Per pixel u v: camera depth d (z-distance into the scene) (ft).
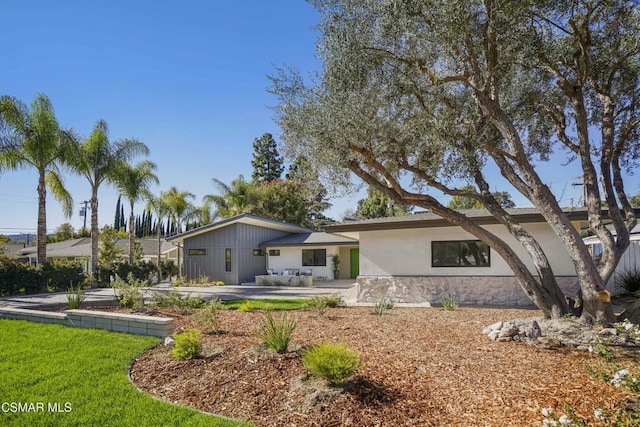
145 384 15.58
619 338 19.84
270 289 63.52
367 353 18.25
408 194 25.61
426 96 25.03
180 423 11.99
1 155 53.36
